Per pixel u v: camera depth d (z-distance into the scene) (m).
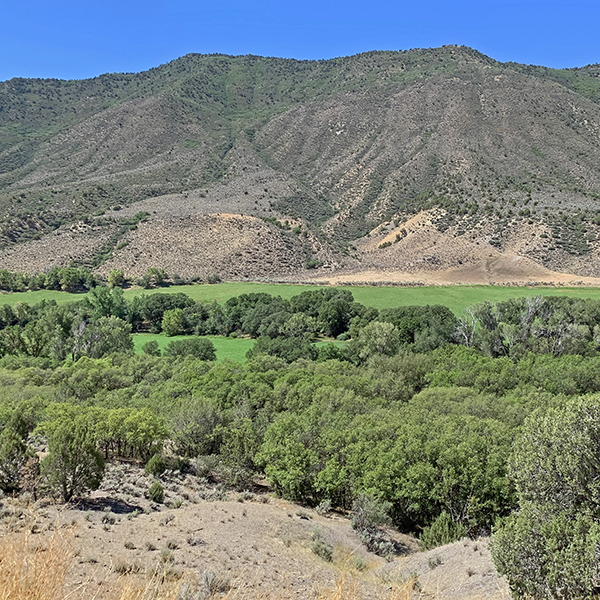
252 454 31.91
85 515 18.75
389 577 17.73
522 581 13.02
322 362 62.03
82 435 21.77
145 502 23.41
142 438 30.77
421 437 29.17
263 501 27.89
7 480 21.31
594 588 11.93
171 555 15.20
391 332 70.00
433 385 50.53
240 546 18.17
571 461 14.41
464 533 23.08
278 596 13.49
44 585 5.38
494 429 29.55
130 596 6.54
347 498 30.02
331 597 7.64
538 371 51.75
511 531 13.49
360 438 30.02
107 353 68.06
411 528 27.33
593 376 49.59
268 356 61.88
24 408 36.66
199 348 70.75
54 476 20.56
